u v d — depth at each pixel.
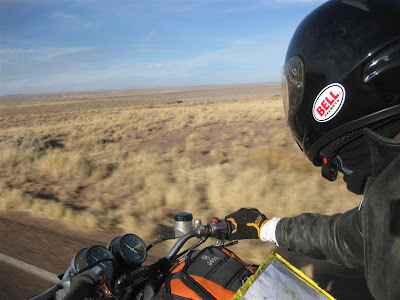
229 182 10.34
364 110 1.39
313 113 1.56
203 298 2.09
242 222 2.28
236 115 37.75
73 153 18.97
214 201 9.03
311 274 5.11
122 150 19.52
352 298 4.45
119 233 7.55
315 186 9.31
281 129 24.45
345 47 1.45
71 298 1.91
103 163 15.55
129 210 8.97
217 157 15.39
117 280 2.39
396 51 1.36
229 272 2.28
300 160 12.88
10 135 30.69
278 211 7.88
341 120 1.45
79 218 8.29
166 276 2.45
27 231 7.79
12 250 6.73
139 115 46.09
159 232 7.42
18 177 14.30
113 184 12.13
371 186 1.14
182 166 14.23
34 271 5.80
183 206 9.07
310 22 1.62
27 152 20.62
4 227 8.11
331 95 1.47
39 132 32.53
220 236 2.36
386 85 1.35
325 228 1.80
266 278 1.99
